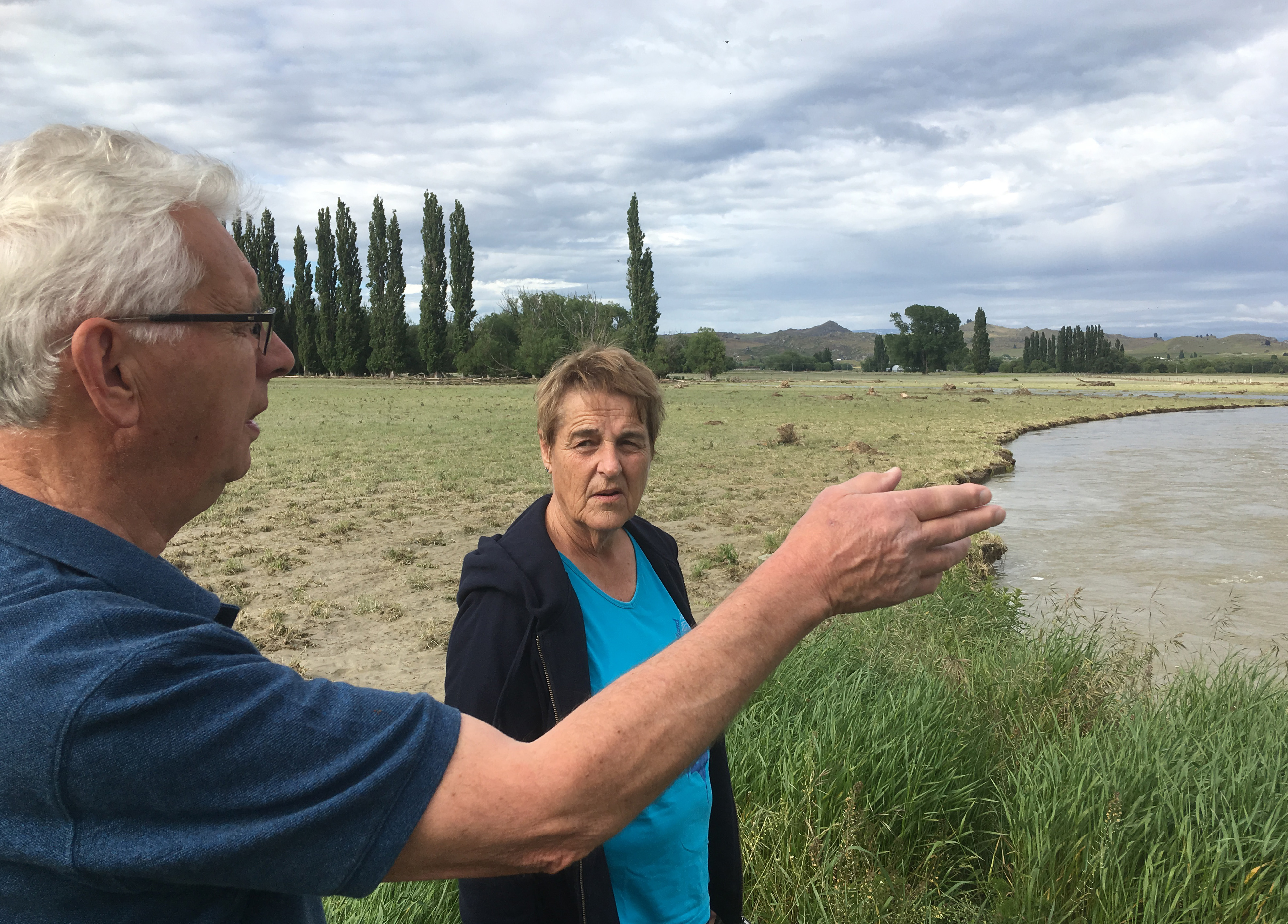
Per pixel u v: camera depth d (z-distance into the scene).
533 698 1.54
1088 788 3.01
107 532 0.77
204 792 0.66
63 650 0.66
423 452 21.72
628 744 0.77
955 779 3.31
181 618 0.74
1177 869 2.59
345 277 79.31
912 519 0.86
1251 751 3.40
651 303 79.94
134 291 0.75
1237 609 8.17
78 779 0.63
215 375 0.83
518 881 1.46
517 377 81.19
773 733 3.55
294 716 0.71
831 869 2.64
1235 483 18.44
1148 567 10.60
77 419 0.78
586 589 1.73
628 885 1.58
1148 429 35.31
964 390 73.19
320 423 31.42
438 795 0.72
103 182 0.76
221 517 12.57
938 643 5.66
